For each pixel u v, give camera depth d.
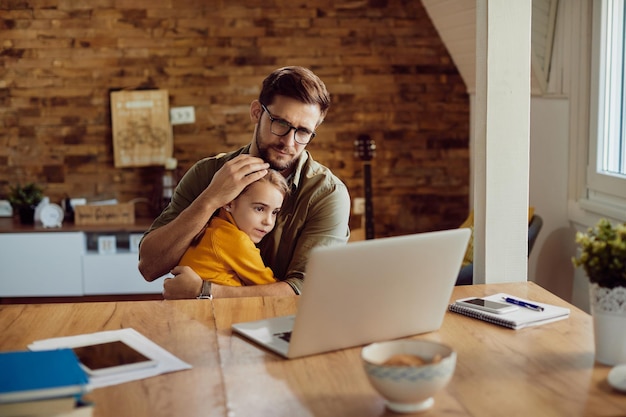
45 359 1.45
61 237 4.82
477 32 2.25
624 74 3.53
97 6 5.05
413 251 1.63
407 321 1.73
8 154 5.16
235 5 5.09
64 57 5.09
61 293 4.87
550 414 1.36
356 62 5.17
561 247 3.97
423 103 5.23
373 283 1.61
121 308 1.99
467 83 5.17
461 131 5.27
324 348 1.65
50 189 5.20
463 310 1.93
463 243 1.71
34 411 1.28
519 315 1.88
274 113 2.27
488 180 2.24
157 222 2.55
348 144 5.24
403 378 1.34
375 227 5.30
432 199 5.31
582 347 1.69
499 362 1.61
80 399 1.34
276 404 1.41
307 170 2.39
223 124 5.18
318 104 2.29
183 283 2.24
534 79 3.99
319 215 2.37
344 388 1.48
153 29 5.08
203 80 5.14
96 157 5.18
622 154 3.55
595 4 3.62
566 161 3.91
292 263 2.36
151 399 1.42
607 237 1.57
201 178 2.53
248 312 1.96
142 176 5.21
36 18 5.04
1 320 1.89
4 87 5.10
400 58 5.18
